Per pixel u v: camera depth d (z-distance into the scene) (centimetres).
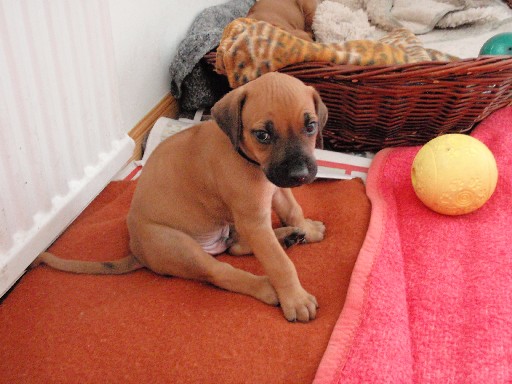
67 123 68
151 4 96
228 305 62
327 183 86
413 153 86
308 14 127
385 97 82
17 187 61
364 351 54
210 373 54
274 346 57
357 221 74
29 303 63
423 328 59
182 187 65
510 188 76
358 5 131
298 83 58
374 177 82
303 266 68
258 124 56
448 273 65
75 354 57
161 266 65
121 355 57
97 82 73
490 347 56
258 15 121
